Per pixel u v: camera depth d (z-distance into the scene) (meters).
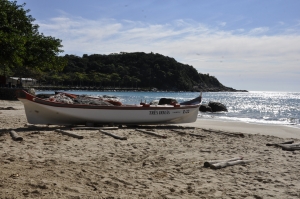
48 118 11.29
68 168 5.52
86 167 5.71
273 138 10.55
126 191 4.44
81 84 145.62
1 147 7.27
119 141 8.67
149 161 6.44
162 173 5.54
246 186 4.94
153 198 4.21
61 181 4.66
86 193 4.22
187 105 13.42
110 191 4.39
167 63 173.25
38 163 5.79
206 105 29.98
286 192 4.68
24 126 11.32
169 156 7.01
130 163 6.23
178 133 10.81
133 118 12.29
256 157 7.13
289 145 8.44
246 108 40.47
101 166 5.87
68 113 11.23
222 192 4.61
